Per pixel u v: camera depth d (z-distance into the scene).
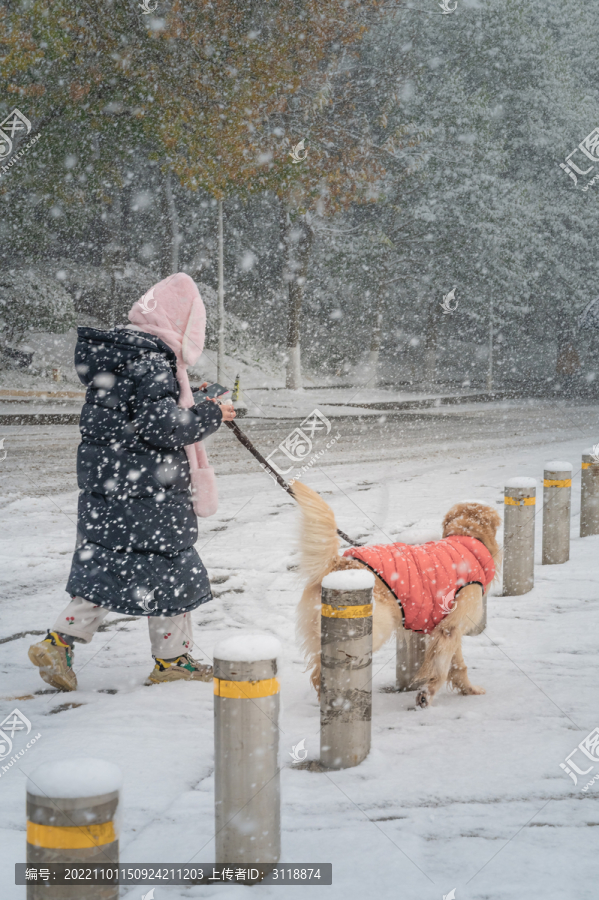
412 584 3.78
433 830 2.59
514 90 38.25
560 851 2.44
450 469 13.23
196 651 4.66
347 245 36.41
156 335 4.08
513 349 53.69
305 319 44.62
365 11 23.62
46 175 24.41
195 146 19.62
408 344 49.09
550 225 39.12
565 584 6.23
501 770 3.04
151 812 2.71
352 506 9.50
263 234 43.38
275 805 2.36
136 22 18.89
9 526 8.41
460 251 35.97
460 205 35.12
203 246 41.44
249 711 2.33
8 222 30.92
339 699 3.09
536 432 21.23
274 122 22.55
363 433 20.48
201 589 4.06
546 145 38.44
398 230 36.38
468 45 36.91
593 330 47.62
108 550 3.88
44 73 19.08
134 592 3.87
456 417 27.39
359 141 25.48
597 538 7.95
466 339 52.34
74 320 32.53
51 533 8.10
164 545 3.91
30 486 10.98
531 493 6.02
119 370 3.91
